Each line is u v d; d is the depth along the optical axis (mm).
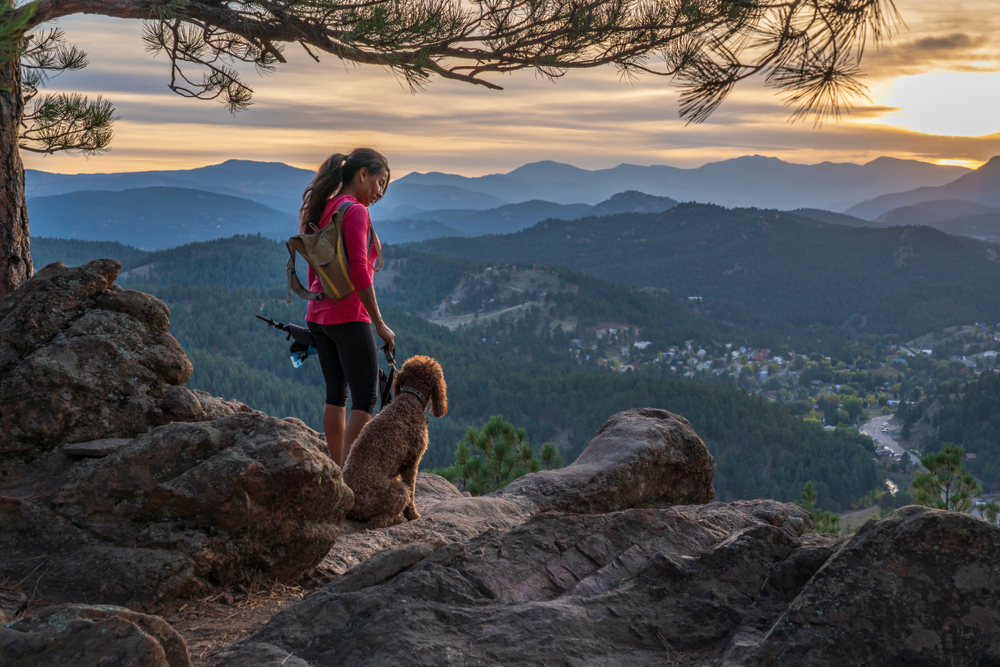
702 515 4199
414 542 2297
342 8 4957
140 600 2281
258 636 1811
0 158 4992
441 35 4941
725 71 2701
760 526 2168
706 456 5570
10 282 5105
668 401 144875
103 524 2514
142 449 2643
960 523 1643
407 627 1713
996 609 1495
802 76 2559
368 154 4008
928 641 1477
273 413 128375
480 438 10133
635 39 4645
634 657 1671
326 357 4203
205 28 6133
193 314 189625
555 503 4633
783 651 1521
